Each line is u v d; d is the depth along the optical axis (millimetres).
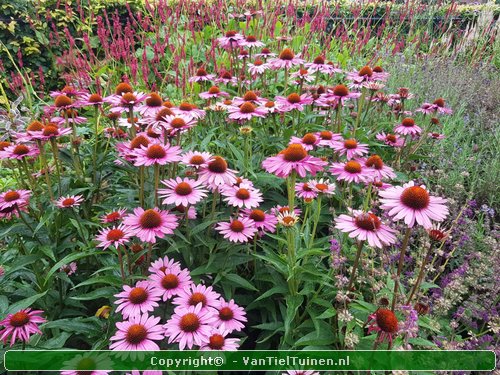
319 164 2316
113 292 2281
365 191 3033
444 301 2291
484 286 2682
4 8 6012
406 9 8016
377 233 1943
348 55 6473
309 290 2283
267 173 3232
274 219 2637
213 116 3848
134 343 1834
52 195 2629
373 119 4629
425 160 4449
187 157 2471
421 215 1819
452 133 4859
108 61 5363
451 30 8320
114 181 3311
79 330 2164
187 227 2430
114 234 2176
